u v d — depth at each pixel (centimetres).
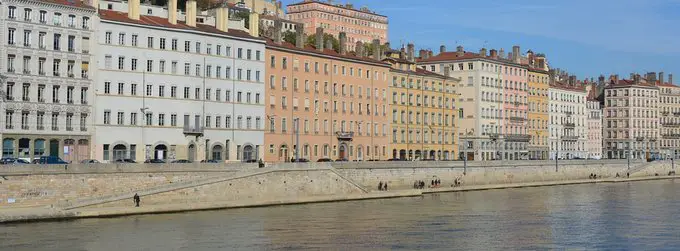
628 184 19338
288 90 16262
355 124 17675
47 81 13000
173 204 10900
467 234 9312
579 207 12744
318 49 17388
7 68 12575
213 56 14988
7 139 12569
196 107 14725
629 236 9281
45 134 12962
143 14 14962
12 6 12631
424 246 8400
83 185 10362
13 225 9250
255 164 12462
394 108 18662
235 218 10356
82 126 13425
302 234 9075
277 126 16050
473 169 16875
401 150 18838
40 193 9962
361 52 18612
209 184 11450
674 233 9544
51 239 8356
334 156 17162
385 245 8412
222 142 15112
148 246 8106
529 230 9738
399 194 14250
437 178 15938
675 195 15438
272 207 11844
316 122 16812
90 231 8919
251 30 15938
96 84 13550
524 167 18462
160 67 14288
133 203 10594
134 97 13950
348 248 8200
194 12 14975
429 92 19712
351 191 13800
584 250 8275
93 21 13525
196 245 8238
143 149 14050
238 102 15362
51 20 13050
